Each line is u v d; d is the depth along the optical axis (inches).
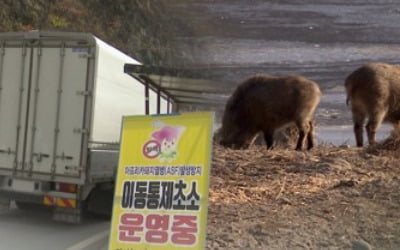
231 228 518.9
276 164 795.4
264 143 1077.1
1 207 722.2
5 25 1605.6
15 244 561.6
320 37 1194.6
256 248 471.8
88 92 612.7
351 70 1183.6
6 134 641.0
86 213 635.5
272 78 924.0
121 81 698.8
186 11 1457.9
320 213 560.4
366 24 1179.3
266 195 641.0
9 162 638.5
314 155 844.0
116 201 401.4
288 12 1206.3
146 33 1665.8
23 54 637.3
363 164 775.7
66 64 621.9
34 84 632.4
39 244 563.5
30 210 701.3
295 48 1204.5
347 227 516.1
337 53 1188.5
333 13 1190.9
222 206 597.0
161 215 386.9
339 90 1181.1
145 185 395.9
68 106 618.2
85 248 550.0
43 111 626.5
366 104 891.4
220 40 1251.2
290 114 907.4
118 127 688.4
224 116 956.0
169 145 394.3
